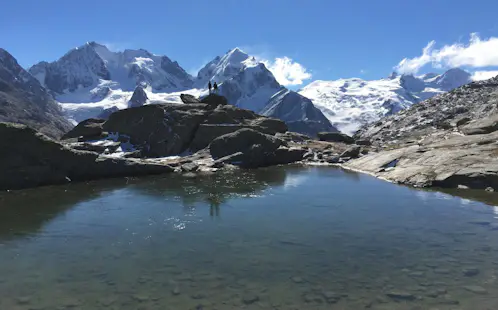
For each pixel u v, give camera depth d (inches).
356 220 751.7
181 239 652.7
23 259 568.1
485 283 460.1
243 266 530.0
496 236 629.9
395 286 459.8
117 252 593.9
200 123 2050.9
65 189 1143.6
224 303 428.8
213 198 981.8
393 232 667.4
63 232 701.9
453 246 587.8
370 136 2797.7
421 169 1178.6
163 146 1926.7
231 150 1723.7
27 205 924.6
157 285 475.5
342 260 544.7
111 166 1363.2
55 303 434.0
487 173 999.6
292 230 693.3
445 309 405.4
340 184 1170.0
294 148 1871.3
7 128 1175.6
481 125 1439.5
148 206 901.2
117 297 445.7
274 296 442.6
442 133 1672.0
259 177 1332.4
